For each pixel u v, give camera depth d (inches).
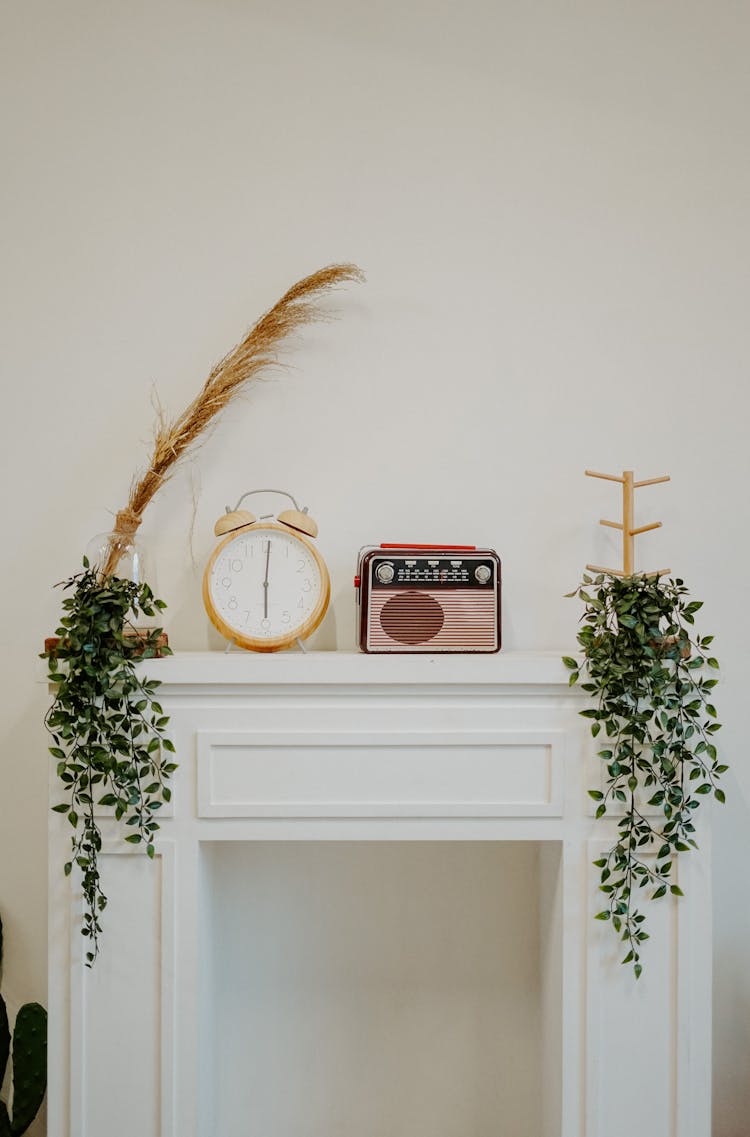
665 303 68.2
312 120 67.7
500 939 67.6
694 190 68.3
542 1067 65.4
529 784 56.9
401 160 67.9
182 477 67.3
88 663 53.5
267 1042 67.3
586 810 56.8
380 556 60.2
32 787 66.8
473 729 56.6
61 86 67.4
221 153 67.5
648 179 68.4
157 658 56.4
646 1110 56.6
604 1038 56.7
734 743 67.8
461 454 67.7
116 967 56.2
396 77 67.9
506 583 67.5
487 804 56.6
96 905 56.1
